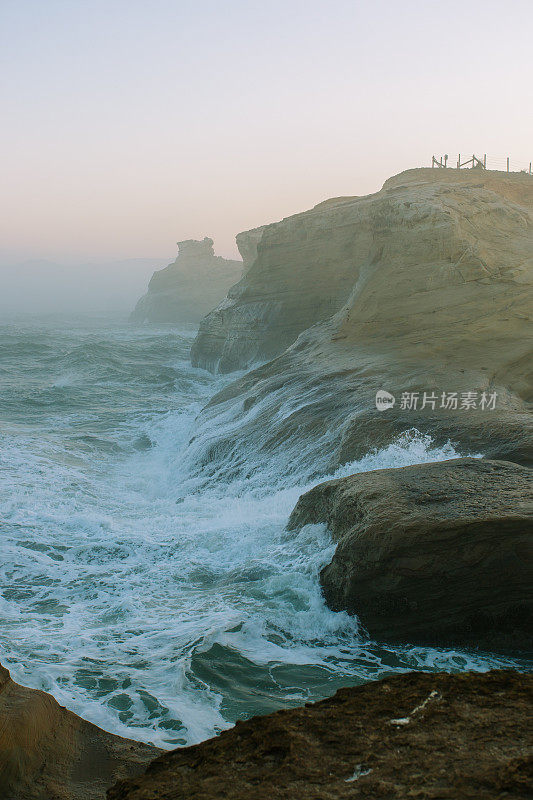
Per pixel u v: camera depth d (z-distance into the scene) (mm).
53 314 145250
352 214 32250
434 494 8695
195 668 6867
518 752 1776
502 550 7711
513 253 23453
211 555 10664
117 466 18797
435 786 1659
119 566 10398
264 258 35438
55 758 3316
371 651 7637
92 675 6707
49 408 26844
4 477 16031
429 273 22438
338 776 1752
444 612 7828
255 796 1700
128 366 38562
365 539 8016
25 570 10180
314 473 13594
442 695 2117
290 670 7035
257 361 33812
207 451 17359
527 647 7625
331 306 31828
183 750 2068
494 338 18641
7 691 3629
